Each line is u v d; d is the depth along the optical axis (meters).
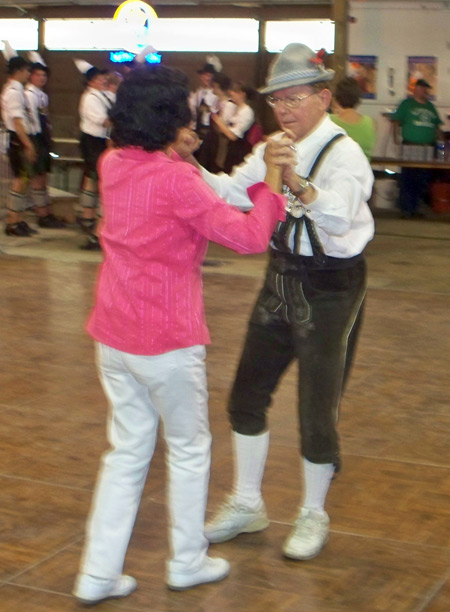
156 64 2.88
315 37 16.05
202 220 2.77
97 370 5.66
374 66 12.05
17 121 10.04
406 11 11.79
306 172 3.14
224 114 11.01
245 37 16.39
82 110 9.52
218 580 3.21
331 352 3.24
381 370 5.75
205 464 3.06
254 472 3.51
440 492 3.99
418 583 3.22
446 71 11.96
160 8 16.67
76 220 11.42
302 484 4.04
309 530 3.40
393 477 4.13
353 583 3.22
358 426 4.77
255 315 3.41
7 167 11.28
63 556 3.38
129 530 3.06
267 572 3.29
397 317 7.14
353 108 8.22
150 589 3.16
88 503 3.82
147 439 3.03
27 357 5.89
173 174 2.79
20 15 17.48
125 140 2.82
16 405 4.99
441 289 8.21
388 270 9.03
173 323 2.85
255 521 3.55
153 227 2.81
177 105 2.81
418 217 12.81
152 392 2.94
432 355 6.12
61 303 7.39
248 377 3.43
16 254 9.41
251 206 3.41
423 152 12.04
